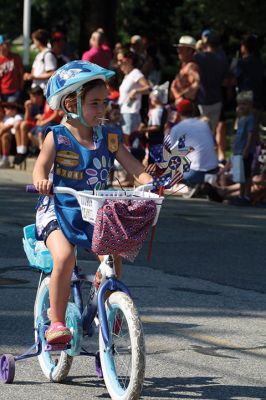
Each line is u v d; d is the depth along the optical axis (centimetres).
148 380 720
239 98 1805
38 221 691
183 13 3403
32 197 1791
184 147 666
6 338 827
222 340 851
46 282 721
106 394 686
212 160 1873
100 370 693
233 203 1823
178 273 1152
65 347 670
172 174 665
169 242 1373
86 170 679
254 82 2088
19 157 2266
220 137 2188
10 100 2380
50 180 682
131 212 623
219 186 1891
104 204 624
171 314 942
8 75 2369
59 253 661
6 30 5175
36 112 2266
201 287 1077
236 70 2097
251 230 1516
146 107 2042
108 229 621
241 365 772
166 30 3656
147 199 631
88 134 683
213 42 2083
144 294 1027
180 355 795
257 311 973
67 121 685
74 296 691
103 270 665
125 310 634
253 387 711
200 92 2078
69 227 664
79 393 688
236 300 1018
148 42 2542
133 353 627
